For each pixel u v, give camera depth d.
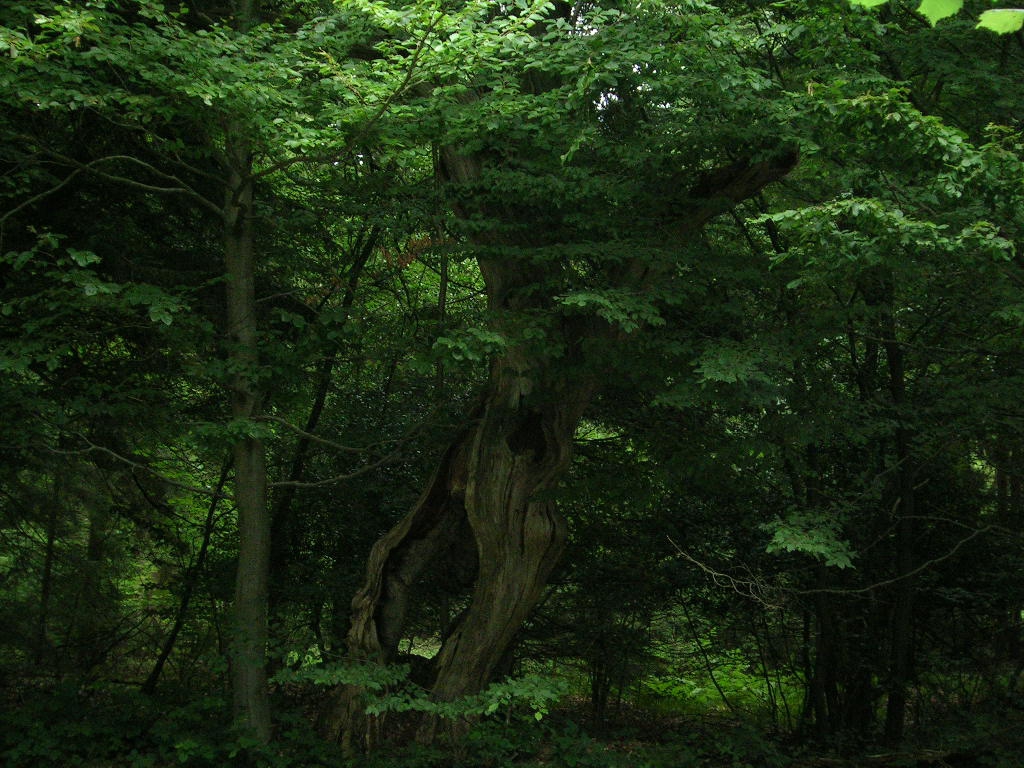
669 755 8.77
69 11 6.09
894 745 9.80
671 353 7.77
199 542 12.16
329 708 8.75
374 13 6.81
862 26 7.07
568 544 11.20
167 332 7.79
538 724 9.74
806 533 7.29
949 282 7.92
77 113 8.26
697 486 10.34
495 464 8.77
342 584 10.12
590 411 10.22
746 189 8.16
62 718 8.12
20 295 8.20
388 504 10.63
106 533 11.46
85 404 7.74
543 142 7.44
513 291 8.59
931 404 9.13
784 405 8.19
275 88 6.91
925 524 10.66
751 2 8.52
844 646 10.53
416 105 7.57
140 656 11.65
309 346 8.13
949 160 6.30
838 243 6.39
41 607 10.29
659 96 7.67
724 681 12.03
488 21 8.96
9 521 10.07
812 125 6.88
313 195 9.40
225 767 7.54
